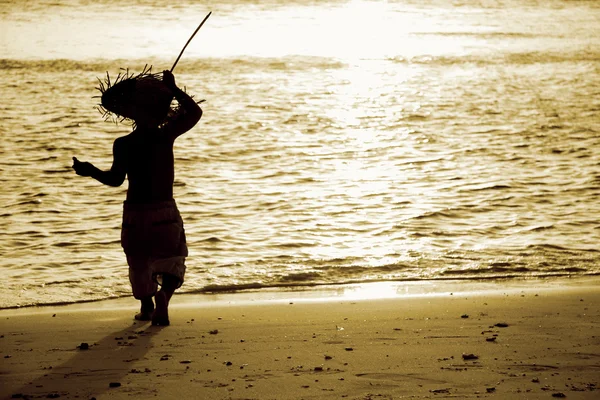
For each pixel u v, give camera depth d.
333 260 14.10
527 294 11.20
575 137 27.19
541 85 39.72
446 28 64.38
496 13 74.25
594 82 40.62
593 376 7.13
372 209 18.11
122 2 71.88
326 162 23.59
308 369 7.48
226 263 13.93
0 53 46.78
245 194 19.59
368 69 45.38
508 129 28.78
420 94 37.28
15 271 13.58
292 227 16.55
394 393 6.74
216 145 25.59
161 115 9.60
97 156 24.22
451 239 15.55
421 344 8.33
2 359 8.03
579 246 14.92
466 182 20.86
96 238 15.87
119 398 6.77
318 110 32.72
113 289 12.46
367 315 9.88
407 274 13.26
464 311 9.99
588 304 10.31
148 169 9.57
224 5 72.31
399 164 23.31
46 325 9.64
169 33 56.88
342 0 78.25
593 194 19.42
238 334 8.97
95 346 8.53
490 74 43.69
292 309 10.45
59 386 7.12
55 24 59.75
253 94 36.12
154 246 9.64
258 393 6.80
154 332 9.15
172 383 7.13
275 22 64.25
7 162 22.98
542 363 7.54
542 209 18.00
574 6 79.75
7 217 17.47
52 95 34.59
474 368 7.40
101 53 47.84
